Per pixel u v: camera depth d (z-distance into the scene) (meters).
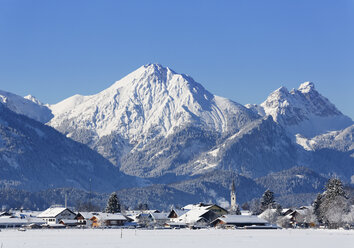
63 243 173.25
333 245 171.38
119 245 166.88
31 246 163.25
